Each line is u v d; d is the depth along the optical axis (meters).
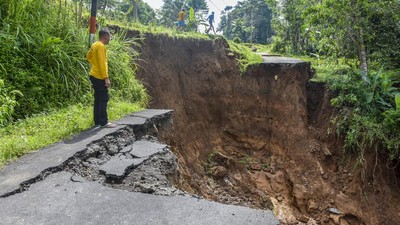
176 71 9.69
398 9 8.68
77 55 6.50
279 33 21.17
